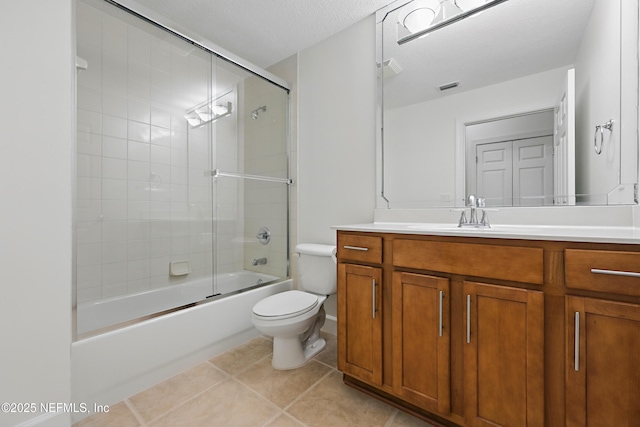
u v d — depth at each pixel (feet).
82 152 5.60
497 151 4.99
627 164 3.96
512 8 4.89
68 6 3.83
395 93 6.06
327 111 7.22
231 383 5.02
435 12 5.59
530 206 4.68
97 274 5.79
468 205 4.91
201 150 7.47
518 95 4.81
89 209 5.71
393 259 4.17
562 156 4.45
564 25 4.48
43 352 3.53
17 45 3.39
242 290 6.89
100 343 4.36
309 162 7.59
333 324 7.04
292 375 5.27
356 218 6.68
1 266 3.26
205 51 6.82
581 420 2.85
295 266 7.82
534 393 3.09
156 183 6.72
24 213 3.43
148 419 4.13
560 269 3.01
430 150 5.65
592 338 2.82
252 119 8.01
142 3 5.87
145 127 6.52
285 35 7.06
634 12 3.85
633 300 2.66
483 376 3.41
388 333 4.23
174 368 5.27
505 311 3.28
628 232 3.38
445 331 3.67
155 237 6.69
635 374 2.62
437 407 3.71
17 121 3.39
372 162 6.42
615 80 4.05
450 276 3.69
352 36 6.72
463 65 5.31
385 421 4.11
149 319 5.04
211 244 7.65
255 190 8.16
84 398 4.18
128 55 6.16
